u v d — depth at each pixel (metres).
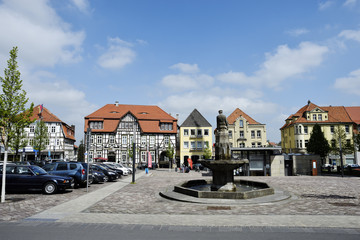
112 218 8.54
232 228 7.27
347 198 12.78
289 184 19.56
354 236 6.51
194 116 60.19
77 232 6.93
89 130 15.95
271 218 8.43
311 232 6.86
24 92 23.78
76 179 17.33
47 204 11.26
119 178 26.98
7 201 12.03
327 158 54.59
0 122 22.55
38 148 38.53
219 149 14.84
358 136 41.88
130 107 60.62
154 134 56.09
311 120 58.69
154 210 9.96
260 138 57.56
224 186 13.93
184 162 57.78
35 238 6.38
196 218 8.49
